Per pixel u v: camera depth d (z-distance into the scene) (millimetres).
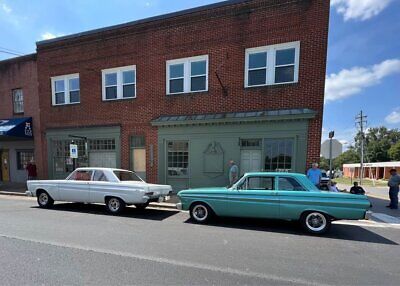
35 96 15406
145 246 5176
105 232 6129
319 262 4504
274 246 5316
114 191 8234
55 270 4000
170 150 12273
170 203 9781
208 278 3820
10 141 17219
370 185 32312
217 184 11359
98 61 13562
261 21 10695
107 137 13453
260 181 6984
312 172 9383
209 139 11453
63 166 14688
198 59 11781
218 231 6387
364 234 6340
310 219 6336
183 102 11992
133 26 12711
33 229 6312
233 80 11188
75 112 14234
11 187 14656
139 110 12781
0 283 3557
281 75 10641
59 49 14461
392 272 4137
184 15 11789
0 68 16422
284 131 10352
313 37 10016
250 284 3664
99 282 3621
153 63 12461
